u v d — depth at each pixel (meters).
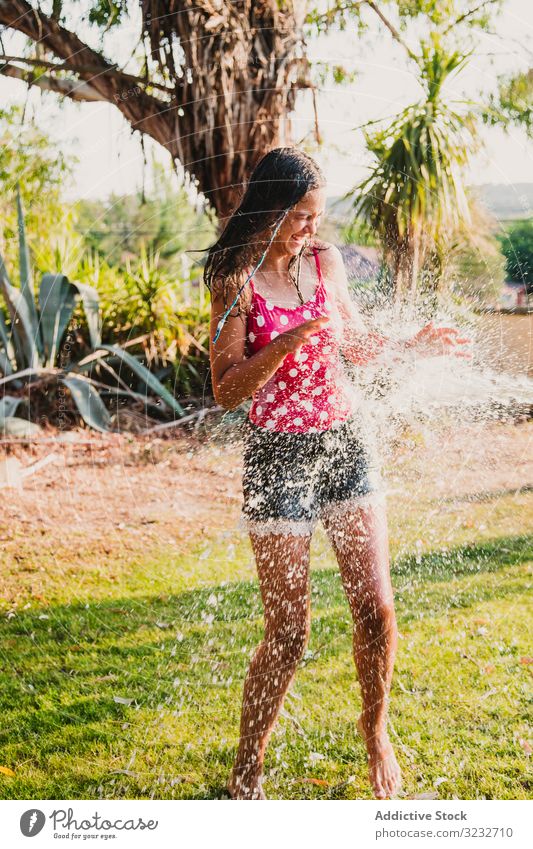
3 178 4.82
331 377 1.61
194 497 3.61
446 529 2.93
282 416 1.58
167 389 5.15
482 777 1.75
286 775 1.78
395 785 1.68
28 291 5.14
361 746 1.87
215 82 3.94
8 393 5.06
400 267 3.28
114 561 3.01
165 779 1.78
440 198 3.67
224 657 2.28
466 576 2.68
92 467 4.09
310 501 1.59
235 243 1.58
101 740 1.93
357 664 1.63
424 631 2.36
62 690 2.15
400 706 2.00
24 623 2.56
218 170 4.11
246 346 1.61
